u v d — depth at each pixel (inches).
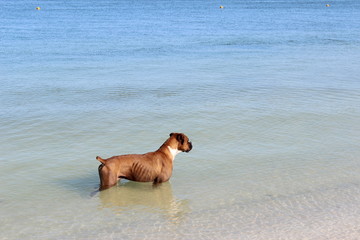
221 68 1106.7
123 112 701.3
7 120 659.4
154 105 743.1
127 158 422.0
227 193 420.5
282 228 353.7
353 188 427.8
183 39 1763.0
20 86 897.5
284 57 1302.9
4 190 427.5
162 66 1138.7
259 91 844.0
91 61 1227.2
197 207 392.8
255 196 413.7
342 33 1990.7
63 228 355.9
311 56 1321.4
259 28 2244.1
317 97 794.8
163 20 2778.1
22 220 369.1
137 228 355.6
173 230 351.9
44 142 565.0
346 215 374.6
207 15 3280.0
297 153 523.5
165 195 416.2
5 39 1759.4
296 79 962.7
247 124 636.7
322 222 363.3
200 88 872.3
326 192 420.2
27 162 497.4
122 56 1322.6
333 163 491.2
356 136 581.9
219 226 358.3
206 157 512.1
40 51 1427.2
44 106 741.3
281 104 744.3
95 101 774.5
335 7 4471.0
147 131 608.1
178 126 629.3
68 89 869.8
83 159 507.2
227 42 1672.0
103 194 415.5
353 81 937.5
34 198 411.2
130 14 3410.4
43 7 4566.9
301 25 2432.3
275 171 471.5
